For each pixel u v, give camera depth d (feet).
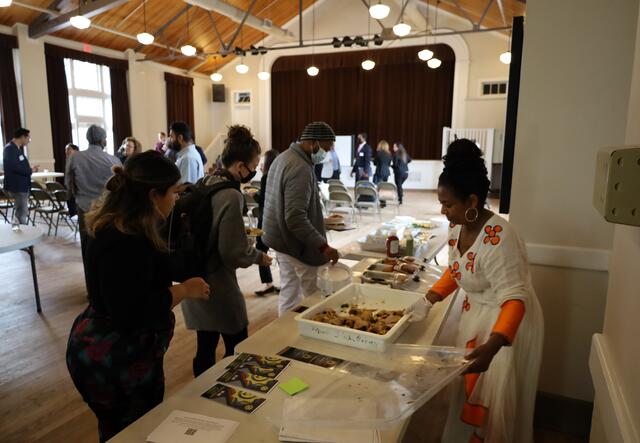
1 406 7.32
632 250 3.28
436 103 35.19
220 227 5.49
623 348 3.34
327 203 23.59
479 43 33.14
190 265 5.44
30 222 22.67
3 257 16.31
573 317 6.33
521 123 6.17
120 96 31.40
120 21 27.58
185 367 8.64
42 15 24.40
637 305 3.01
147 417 3.27
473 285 4.59
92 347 3.76
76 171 11.36
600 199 2.68
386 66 36.17
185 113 37.55
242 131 5.81
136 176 3.63
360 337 4.22
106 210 3.67
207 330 5.94
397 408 3.18
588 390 6.39
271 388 3.60
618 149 2.45
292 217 7.06
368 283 6.06
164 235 5.38
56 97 27.07
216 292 5.74
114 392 3.85
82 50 28.43
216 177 5.79
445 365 3.75
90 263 3.70
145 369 3.94
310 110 38.96
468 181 4.22
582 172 5.98
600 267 6.03
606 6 5.59
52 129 26.99
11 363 8.71
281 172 7.29
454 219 4.42
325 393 3.45
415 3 32.48
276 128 40.42
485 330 4.55
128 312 3.65
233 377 3.77
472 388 4.66
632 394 2.96
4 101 24.49
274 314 11.35
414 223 11.02
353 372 3.77
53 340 9.68
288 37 33.99
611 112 5.76
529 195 6.27
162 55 33.99
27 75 25.40
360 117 37.50
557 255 6.20
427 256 8.09
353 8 35.68
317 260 7.66
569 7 5.74
